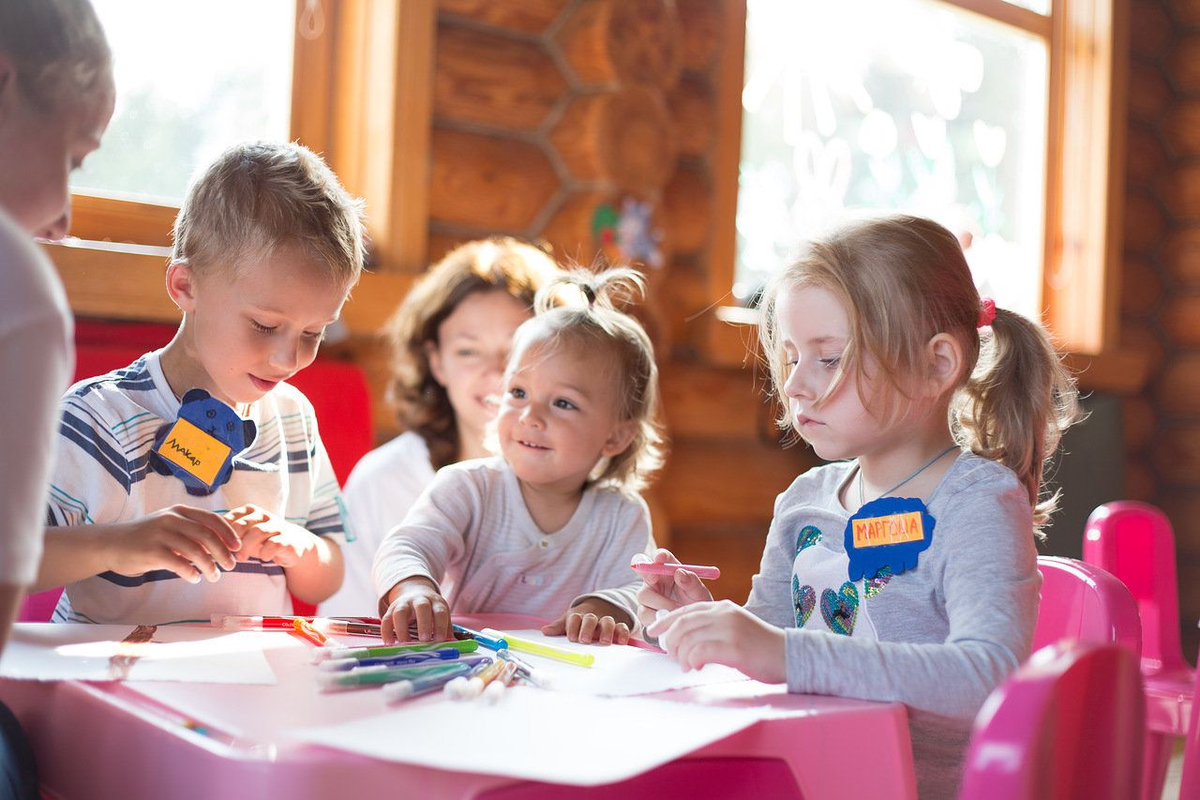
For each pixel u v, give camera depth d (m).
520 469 1.34
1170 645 1.75
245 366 1.15
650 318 2.57
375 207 2.30
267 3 2.26
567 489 1.40
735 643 0.86
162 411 1.21
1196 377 4.07
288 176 1.15
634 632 1.18
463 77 2.40
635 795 0.74
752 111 3.06
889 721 0.78
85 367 1.55
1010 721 0.59
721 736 0.70
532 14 2.51
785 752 0.75
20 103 0.73
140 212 2.07
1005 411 1.18
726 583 2.86
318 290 1.14
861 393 1.03
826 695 0.85
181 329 1.22
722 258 2.87
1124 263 4.01
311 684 0.79
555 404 1.35
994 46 3.71
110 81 0.79
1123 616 1.26
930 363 1.06
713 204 2.86
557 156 2.54
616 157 2.53
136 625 1.03
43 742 0.79
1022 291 3.84
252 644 0.93
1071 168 3.89
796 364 1.09
